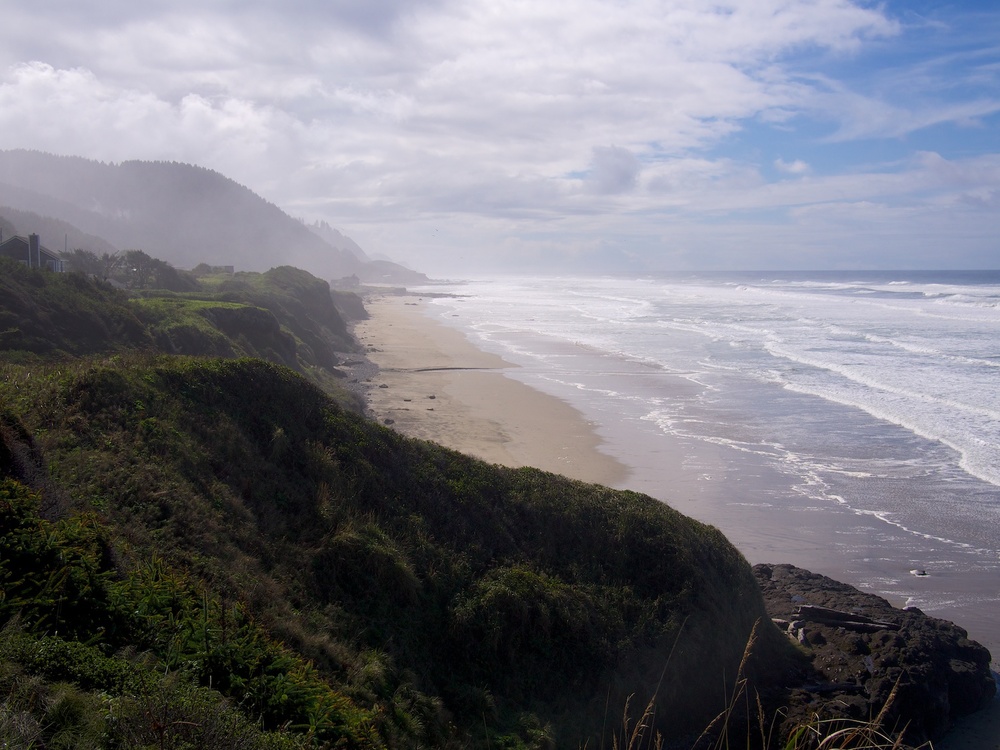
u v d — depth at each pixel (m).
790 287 139.25
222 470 12.80
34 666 6.45
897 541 19.22
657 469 25.06
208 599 9.30
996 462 25.45
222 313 36.09
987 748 11.96
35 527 8.58
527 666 11.62
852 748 5.31
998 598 16.30
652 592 13.46
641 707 11.55
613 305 102.50
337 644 10.24
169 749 5.69
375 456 14.98
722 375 42.59
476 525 14.14
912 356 47.38
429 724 9.79
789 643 13.94
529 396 37.34
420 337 65.06
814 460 26.03
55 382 13.12
